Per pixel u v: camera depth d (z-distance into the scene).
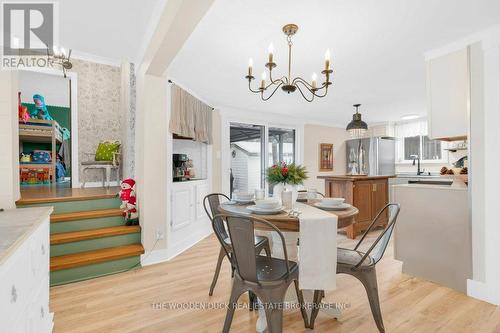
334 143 6.70
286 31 2.18
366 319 1.83
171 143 3.20
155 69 2.69
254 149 5.48
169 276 2.54
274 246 2.04
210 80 3.50
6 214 1.50
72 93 3.80
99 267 2.54
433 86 2.54
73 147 3.83
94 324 1.76
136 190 3.23
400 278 2.52
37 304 1.30
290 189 1.97
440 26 2.12
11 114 2.11
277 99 4.41
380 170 5.99
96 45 3.07
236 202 2.15
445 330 1.71
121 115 4.00
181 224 3.40
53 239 2.50
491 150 2.07
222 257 2.18
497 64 2.07
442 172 3.57
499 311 1.93
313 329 1.71
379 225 4.43
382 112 5.38
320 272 1.49
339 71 3.13
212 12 1.95
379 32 2.23
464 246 2.22
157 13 2.21
